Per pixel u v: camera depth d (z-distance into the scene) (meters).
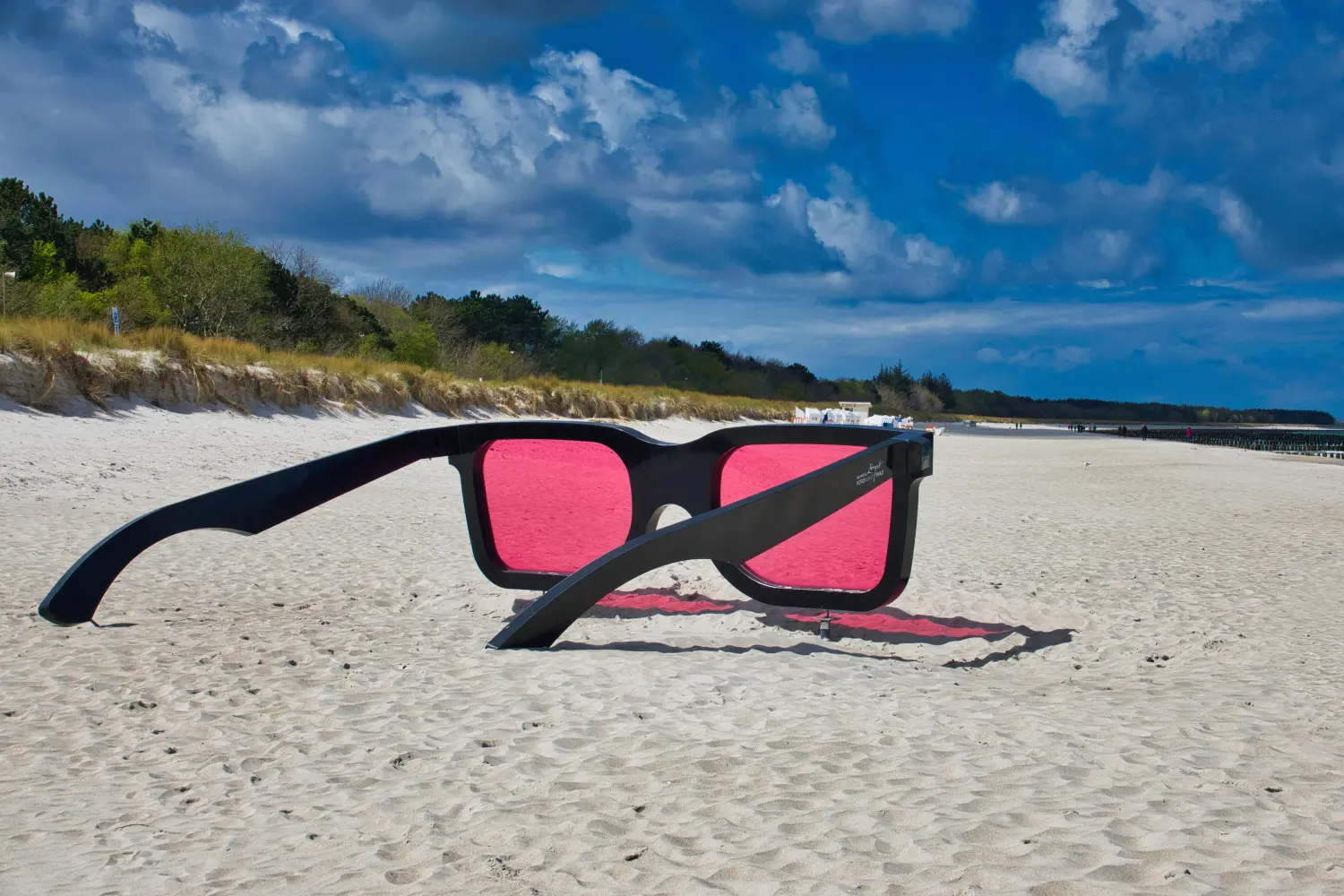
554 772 2.91
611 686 3.91
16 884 2.17
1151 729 3.40
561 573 5.36
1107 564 7.89
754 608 5.86
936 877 2.13
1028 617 5.84
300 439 16.91
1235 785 2.77
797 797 2.68
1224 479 18.12
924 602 6.19
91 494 10.25
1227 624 5.62
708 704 3.67
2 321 15.84
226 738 3.31
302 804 2.70
